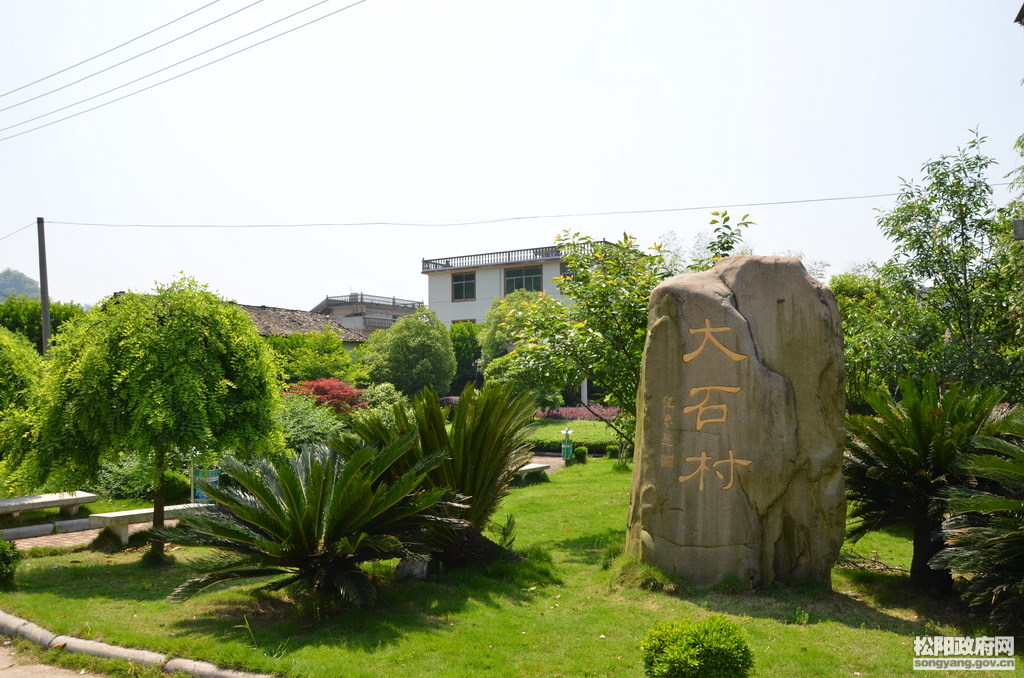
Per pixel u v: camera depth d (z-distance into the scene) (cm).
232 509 552
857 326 1030
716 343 629
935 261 925
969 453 568
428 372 2656
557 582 671
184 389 712
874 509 644
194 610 574
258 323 2822
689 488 629
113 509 1134
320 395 1903
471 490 693
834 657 461
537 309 962
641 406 676
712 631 404
